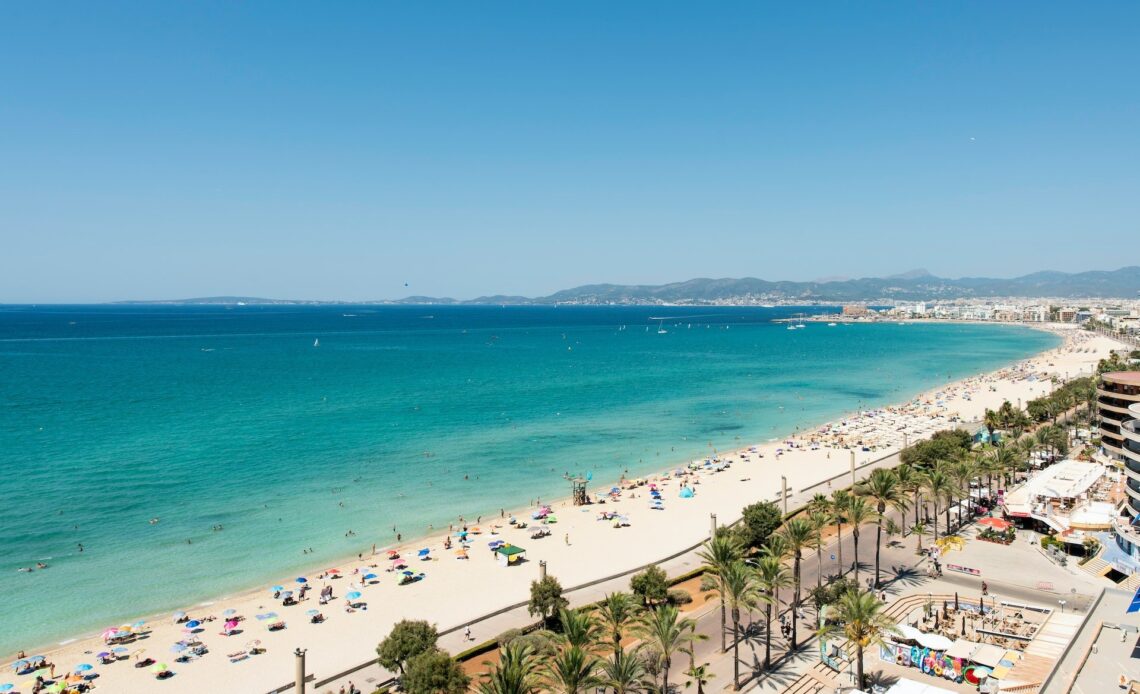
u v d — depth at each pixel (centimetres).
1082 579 7781
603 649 5138
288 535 10212
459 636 6969
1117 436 12925
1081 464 11362
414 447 15538
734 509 11462
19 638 7169
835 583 7150
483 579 8662
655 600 7419
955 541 9119
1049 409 17012
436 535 10394
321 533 10338
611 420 19150
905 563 8531
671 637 5100
